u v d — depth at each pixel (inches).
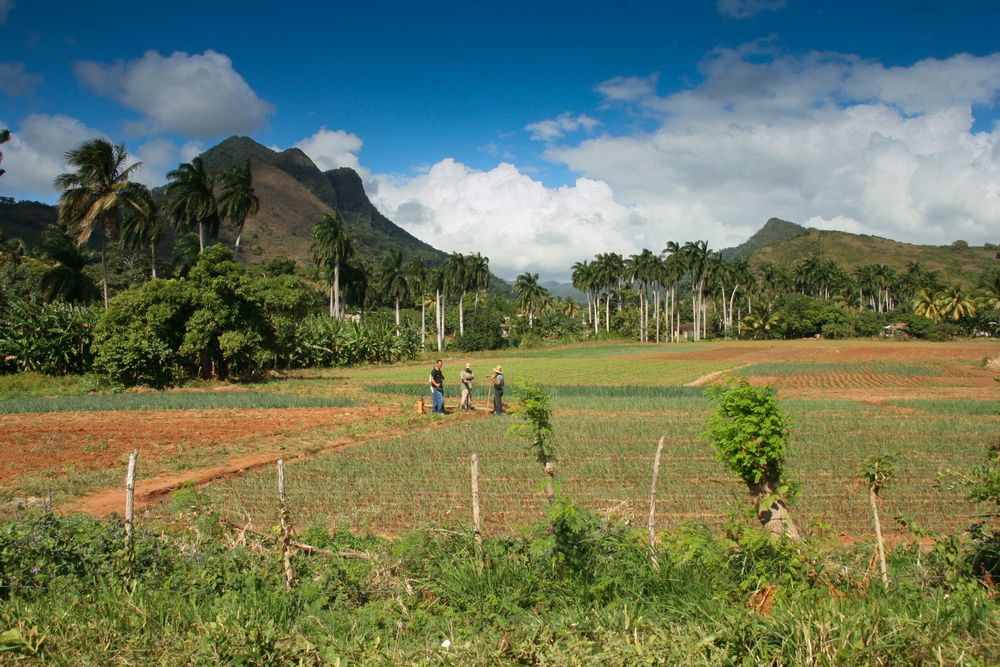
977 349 3388.3
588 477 543.2
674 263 4677.7
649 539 299.9
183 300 1451.8
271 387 1494.8
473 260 4033.0
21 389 1352.1
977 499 295.6
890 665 198.7
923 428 812.6
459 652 205.5
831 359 2696.9
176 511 377.4
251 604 249.3
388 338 2608.3
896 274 6397.6
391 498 485.4
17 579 259.1
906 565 301.0
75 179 1701.5
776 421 294.0
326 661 207.9
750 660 199.6
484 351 3713.1
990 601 235.1
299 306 1692.9
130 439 780.0
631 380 1795.0
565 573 266.4
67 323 1502.2
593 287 4982.8
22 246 3122.5
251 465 637.9
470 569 275.4
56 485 538.0
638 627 225.3
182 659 206.8
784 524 297.3
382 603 261.6
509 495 488.4
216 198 2187.5
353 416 999.0
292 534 317.7
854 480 524.7
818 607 227.5
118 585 259.9
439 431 805.9
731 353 3255.4
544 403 299.0
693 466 577.9
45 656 207.6
